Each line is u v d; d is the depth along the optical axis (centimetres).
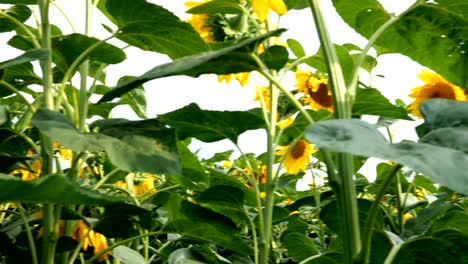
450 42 156
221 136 187
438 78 210
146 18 162
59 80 202
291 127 226
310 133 105
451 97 209
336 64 137
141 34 169
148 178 255
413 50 162
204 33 206
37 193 105
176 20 162
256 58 143
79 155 160
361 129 107
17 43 200
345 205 128
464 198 219
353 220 127
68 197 108
